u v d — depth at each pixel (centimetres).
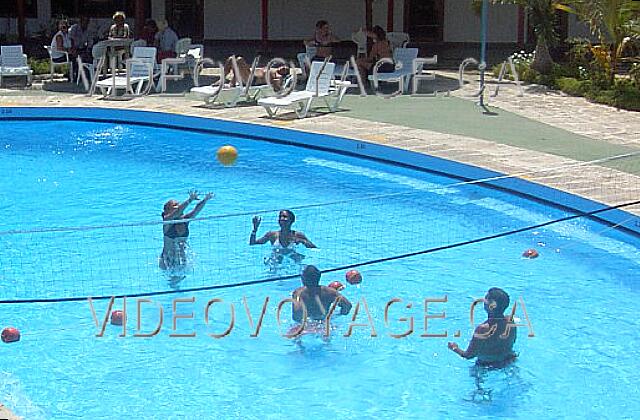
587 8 2220
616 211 1159
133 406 761
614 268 1070
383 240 1146
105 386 791
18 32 3048
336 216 1251
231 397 776
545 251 1121
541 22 2394
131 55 2272
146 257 1081
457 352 838
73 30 2256
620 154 1484
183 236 1048
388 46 2262
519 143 1579
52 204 1334
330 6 3259
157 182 1455
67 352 848
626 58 2281
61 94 2069
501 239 1157
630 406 765
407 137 1623
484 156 1468
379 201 1322
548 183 1282
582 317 937
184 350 855
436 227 1207
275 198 1360
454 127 1730
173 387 791
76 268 1050
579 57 2442
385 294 985
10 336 872
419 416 750
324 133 1647
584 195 1220
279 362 834
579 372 821
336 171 1520
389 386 793
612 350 866
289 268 1049
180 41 2256
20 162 1577
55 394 776
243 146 1705
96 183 1448
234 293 975
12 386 788
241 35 3256
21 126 1852
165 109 1883
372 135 1638
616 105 1988
